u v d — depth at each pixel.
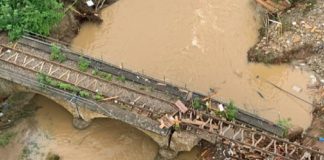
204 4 27.73
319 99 23.53
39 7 24.52
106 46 26.06
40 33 24.28
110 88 22.05
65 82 22.06
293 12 26.02
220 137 20.78
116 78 22.42
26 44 23.61
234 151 21.22
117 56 25.59
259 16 26.70
